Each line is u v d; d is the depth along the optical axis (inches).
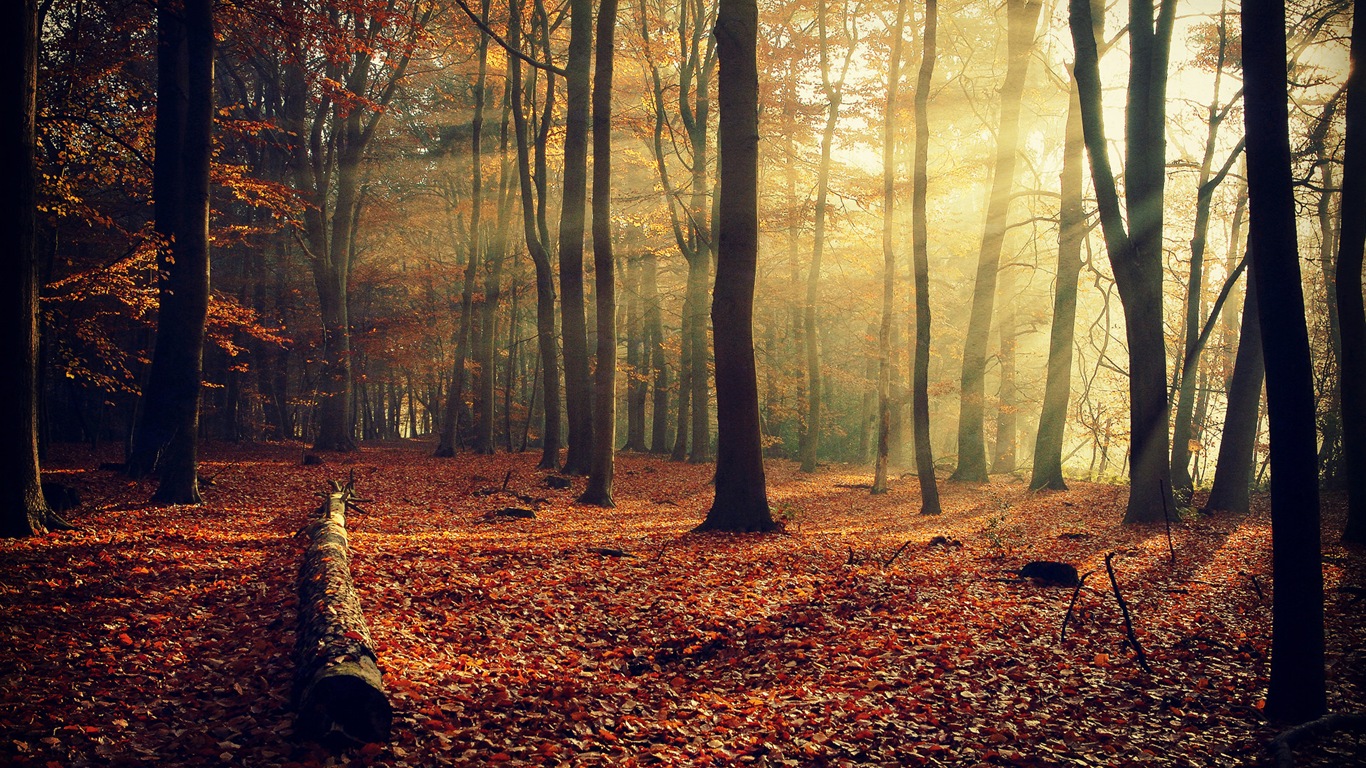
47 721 199.8
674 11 1207.6
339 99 723.4
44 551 354.3
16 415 389.7
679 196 1068.5
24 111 386.3
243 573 355.3
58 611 277.1
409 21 705.6
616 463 1205.7
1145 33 648.4
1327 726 206.5
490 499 710.5
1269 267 212.5
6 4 375.9
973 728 231.0
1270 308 213.8
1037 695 258.1
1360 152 460.8
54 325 762.2
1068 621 335.0
